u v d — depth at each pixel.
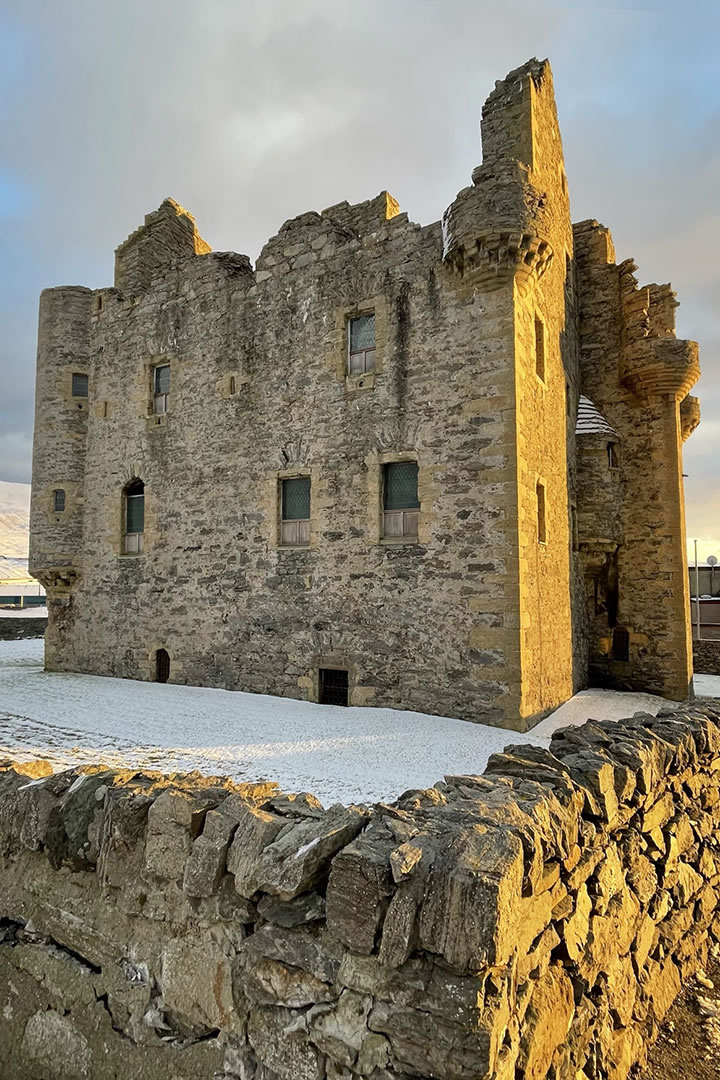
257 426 13.91
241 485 14.10
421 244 11.85
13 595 42.84
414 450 11.63
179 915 3.87
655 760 5.80
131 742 9.17
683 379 14.99
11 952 4.70
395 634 11.55
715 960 6.54
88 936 4.28
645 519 15.44
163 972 3.88
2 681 15.37
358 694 11.86
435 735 9.52
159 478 15.72
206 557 14.58
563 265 14.66
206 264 15.20
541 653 11.40
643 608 15.34
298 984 3.34
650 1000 5.27
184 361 15.47
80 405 17.73
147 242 17.17
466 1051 2.81
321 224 13.37
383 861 3.16
